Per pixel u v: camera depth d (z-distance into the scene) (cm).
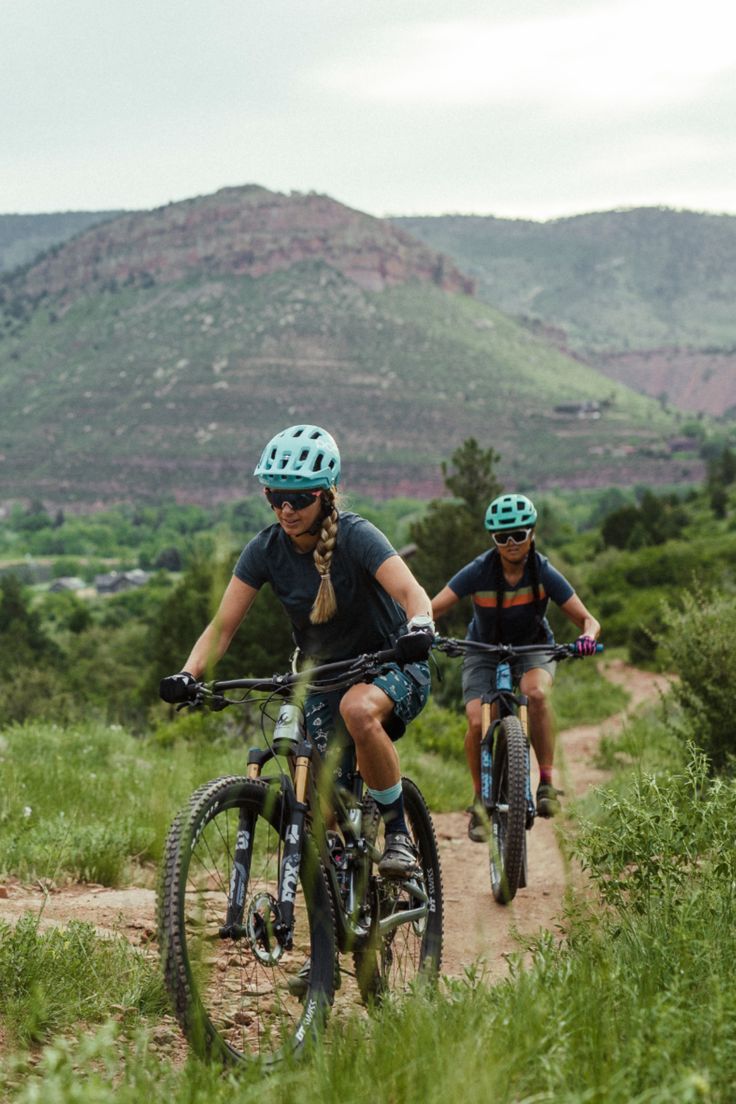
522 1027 351
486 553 820
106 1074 370
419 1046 348
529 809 757
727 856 486
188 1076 335
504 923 705
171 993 357
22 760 1188
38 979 446
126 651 9231
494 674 823
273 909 405
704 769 538
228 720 1717
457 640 787
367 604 463
